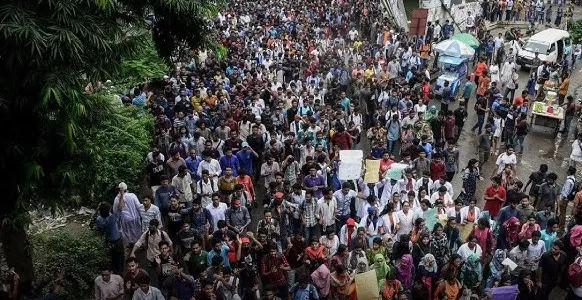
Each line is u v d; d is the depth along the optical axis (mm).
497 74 23578
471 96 23641
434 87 23859
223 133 14789
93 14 7477
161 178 11727
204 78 18781
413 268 10234
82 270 11000
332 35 29109
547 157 18625
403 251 10375
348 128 16438
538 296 10570
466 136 19906
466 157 18250
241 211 11133
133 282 9227
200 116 15172
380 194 12906
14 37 6727
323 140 15047
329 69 21828
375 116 18094
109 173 13445
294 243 10383
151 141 15367
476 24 34188
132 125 14656
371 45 26953
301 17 29422
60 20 7004
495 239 11883
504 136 18328
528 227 11133
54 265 11016
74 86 7145
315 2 32688
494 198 12844
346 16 30938
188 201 12086
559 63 27109
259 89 18031
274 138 14180
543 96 23125
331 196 11688
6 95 7309
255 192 14867
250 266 9859
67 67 7152
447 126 17000
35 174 7777
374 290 9562
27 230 11875
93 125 8719
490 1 37031
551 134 20266
